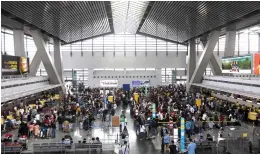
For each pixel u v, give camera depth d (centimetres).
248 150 1534
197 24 3158
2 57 2694
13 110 2434
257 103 2566
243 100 2864
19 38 3434
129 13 3353
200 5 2275
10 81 2562
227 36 3594
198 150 1639
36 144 1614
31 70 3953
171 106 2562
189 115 2147
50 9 2309
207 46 3628
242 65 2917
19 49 3447
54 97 3381
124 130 1878
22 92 2564
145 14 3359
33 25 3136
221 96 3462
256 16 2623
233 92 2675
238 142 1568
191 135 1952
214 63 4134
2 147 1560
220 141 1617
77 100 3109
